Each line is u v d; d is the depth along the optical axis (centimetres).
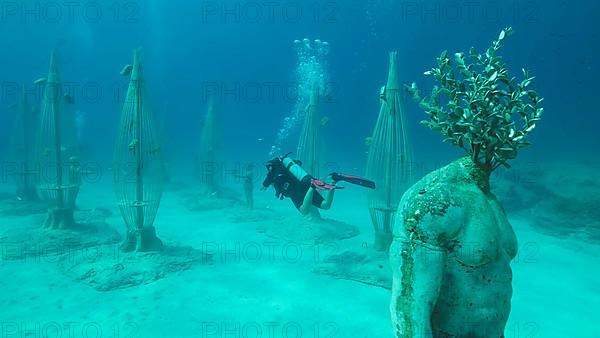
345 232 1099
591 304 694
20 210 1263
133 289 744
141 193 879
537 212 1245
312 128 1137
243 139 6228
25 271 815
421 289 180
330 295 725
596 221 1084
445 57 219
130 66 876
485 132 199
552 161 2077
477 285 186
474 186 197
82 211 1284
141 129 873
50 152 991
